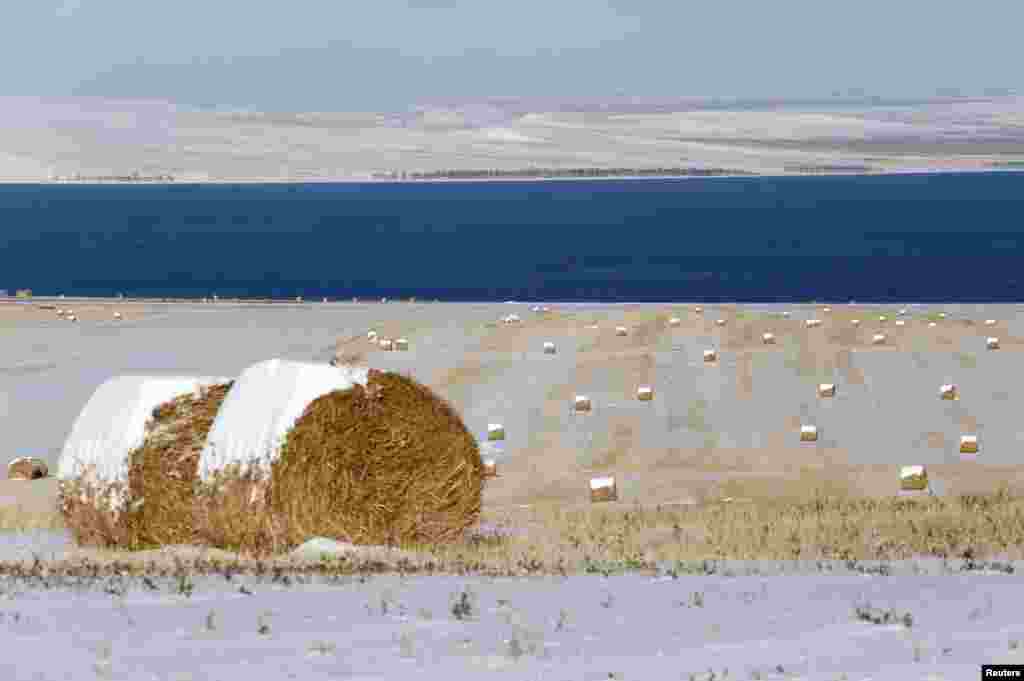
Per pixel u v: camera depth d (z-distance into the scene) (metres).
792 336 129.25
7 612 26.92
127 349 124.75
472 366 114.06
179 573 33.44
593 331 134.88
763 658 22.83
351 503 41.41
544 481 72.75
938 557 39.50
